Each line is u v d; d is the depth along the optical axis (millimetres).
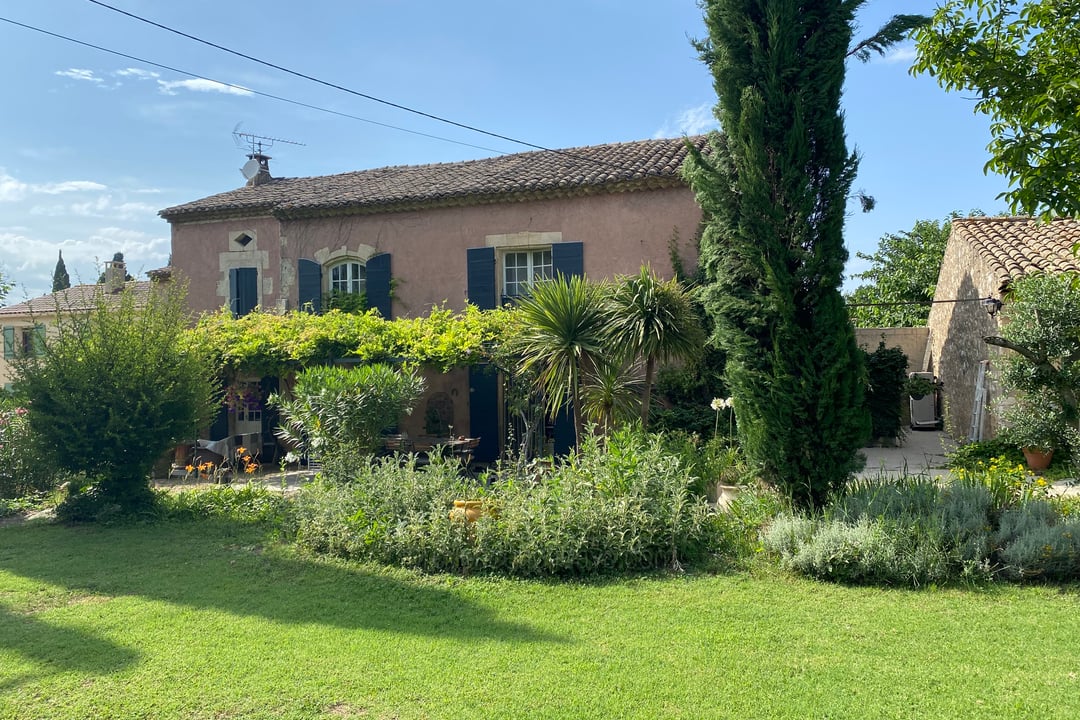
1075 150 5531
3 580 6285
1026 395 10453
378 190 15453
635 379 10469
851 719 3518
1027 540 5789
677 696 3781
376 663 4285
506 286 14258
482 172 15484
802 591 5527
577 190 13367
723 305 7375
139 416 8984
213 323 13461
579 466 7426
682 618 4973
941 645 4410
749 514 6977
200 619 5145
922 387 17297
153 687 4020
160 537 7910
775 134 7137
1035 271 11664
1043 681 3883
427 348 11484
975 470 8562
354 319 12773
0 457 10008
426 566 6332
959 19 6254
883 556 5672
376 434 9945
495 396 13234
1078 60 5785
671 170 12844
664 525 6324
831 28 7062
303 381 10148
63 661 4414
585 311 9836
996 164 6000
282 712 3705
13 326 23016
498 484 7207
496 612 5199
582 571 6070
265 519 8477
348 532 6805
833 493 6863
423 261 14578
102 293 9680
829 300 6930
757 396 7086
